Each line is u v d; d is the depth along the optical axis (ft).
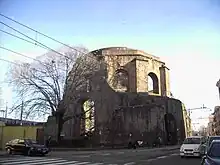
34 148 76.64
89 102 140.77
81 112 136.46
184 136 196.85
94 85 134.41
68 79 119.75
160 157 74.08
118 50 187.01
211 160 29.17
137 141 151.43
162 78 201.57
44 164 52.75
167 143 176.55
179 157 72.74
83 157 73.87
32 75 115.75
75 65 122.01
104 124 143.84
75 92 120.47
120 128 155.12
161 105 174.70
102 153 94.73
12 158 65.87
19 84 114.52
